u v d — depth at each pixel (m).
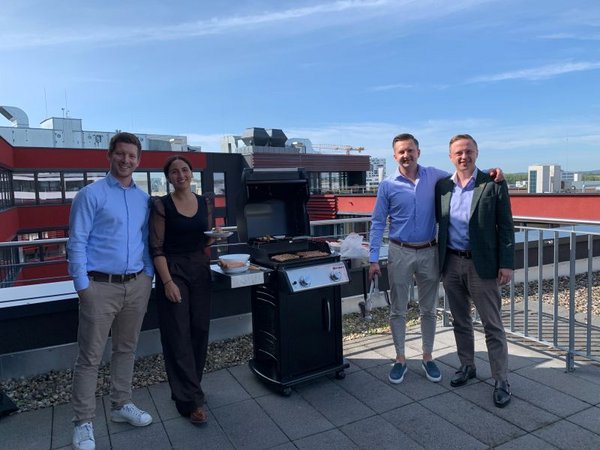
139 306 2.44
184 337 2.50
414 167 2.88
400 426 2.41
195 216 2.52
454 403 2.64
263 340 2.96
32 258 12.80
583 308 4.57
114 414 2.52
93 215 2.25
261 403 2.71
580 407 2.52
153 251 2.46
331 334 2.98
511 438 2.26
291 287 2.60
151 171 21.39
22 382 3.07
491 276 2.59
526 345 3.46
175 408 2.68
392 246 2.97
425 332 3.00
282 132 35.97
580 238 5.90
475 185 2.67
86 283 2.21
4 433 2.44
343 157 33.84
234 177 25.28
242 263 2.65
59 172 18.12
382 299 4.71
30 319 3.15
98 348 2.31
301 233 3.11
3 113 28.19
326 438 2.32
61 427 2.49
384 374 3.08
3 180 14.76
